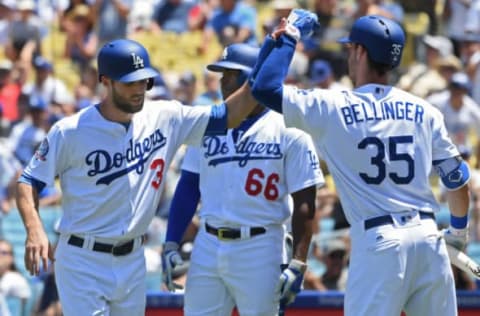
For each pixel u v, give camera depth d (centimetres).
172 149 1545
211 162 1636
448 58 3275
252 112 1630
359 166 1421
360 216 1431
